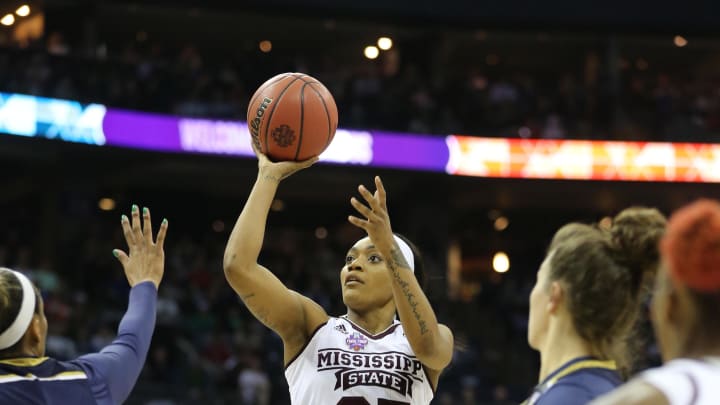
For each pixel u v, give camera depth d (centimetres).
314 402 579
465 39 3250
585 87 3070
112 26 3111
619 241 396
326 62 3084
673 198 3005
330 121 586
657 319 311
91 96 2491
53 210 2623
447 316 2689
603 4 3158
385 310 606
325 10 3041
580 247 393
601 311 386
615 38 3192
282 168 569
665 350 309
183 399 1973
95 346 2044
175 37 3234
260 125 577
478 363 2516
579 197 3080
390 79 2980
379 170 2748
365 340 592
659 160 2858
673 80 3338
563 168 2836
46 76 2448
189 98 2675
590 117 3002
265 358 2212
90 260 2477
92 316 2258
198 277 2523
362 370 579
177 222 3225
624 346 407
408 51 3253
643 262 392
